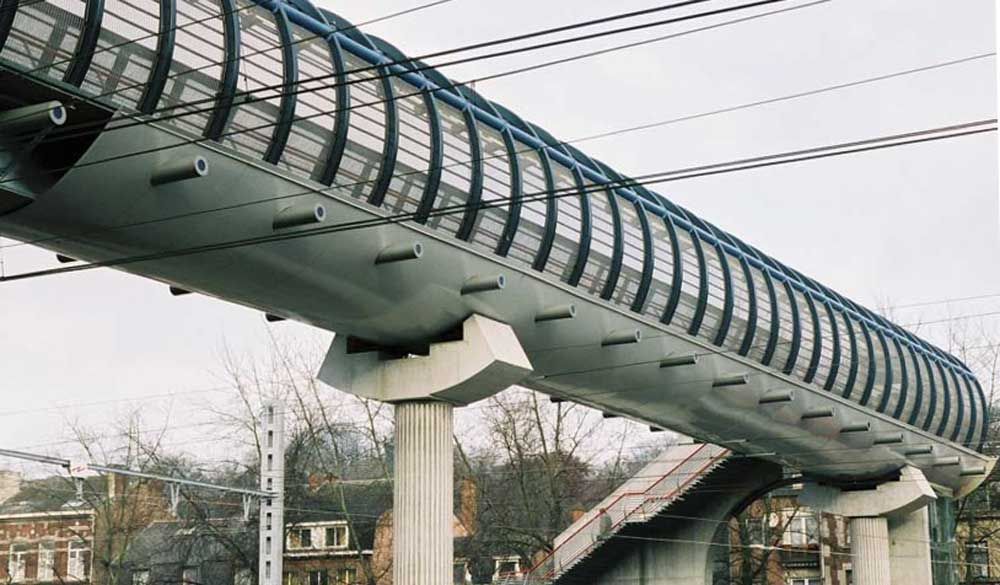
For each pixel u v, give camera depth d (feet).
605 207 98.53
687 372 111.45
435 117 81.20
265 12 71.77
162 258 73.15
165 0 63.87
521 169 90.07
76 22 59.57
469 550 187.42
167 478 93.61
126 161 64.59
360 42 79.25
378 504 204.85
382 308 84.07
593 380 106.01
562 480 184.96
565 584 150.51
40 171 62.90
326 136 73.87
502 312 89.71
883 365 145.59
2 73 57.88
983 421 176.96
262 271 76.74
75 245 71.00
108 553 172.45
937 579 182.80
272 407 99.35
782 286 126.93
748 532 205.26
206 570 184.65
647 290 100.99
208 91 66.69
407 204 79.92
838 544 227.81
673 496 148.77
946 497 181.06
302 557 202.08
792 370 126.00
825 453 141.08
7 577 219.61
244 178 69.82
